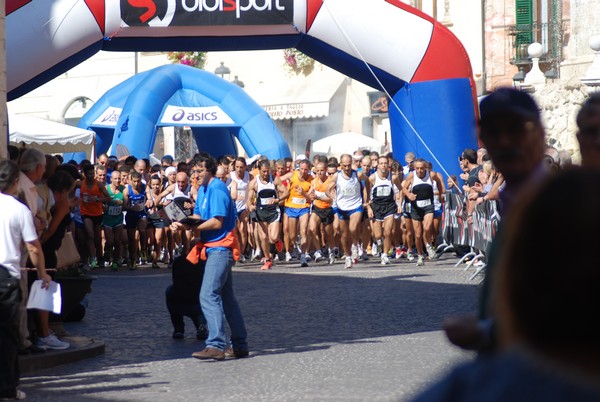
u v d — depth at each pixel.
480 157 32.88
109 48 39.06
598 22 40.91
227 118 52.47
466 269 33.31
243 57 80.56
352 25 39.69
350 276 32.12
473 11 70.50
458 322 4.96
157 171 41.88
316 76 77.94
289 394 14.18
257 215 36.19
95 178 36.25
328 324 21.39
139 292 28.67
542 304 2.50
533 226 2.53
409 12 40.66
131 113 51.22
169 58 82.31
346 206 35.81
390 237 36.94
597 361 2.46
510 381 2.48
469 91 41.28
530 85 46.97
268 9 38.66
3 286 13.62
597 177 2.53
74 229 35.59
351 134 66.06
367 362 16.72
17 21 36.12
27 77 36.62
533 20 65.50
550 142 41.84
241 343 17.59
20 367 16.38
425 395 2.59
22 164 16.09
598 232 2.47
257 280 31.42
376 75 41.09
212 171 17.44
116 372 16.33
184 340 19.83
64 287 18.59
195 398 14.05
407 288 27.98
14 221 13.86
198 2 38.09
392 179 37.81
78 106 83.44
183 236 37.59
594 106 7.93
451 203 36.06
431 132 41.22
